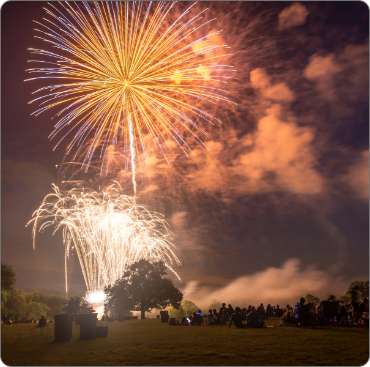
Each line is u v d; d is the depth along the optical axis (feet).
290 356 32.83
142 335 53.78
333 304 59.11
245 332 52.54
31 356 37.27
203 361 32.30
